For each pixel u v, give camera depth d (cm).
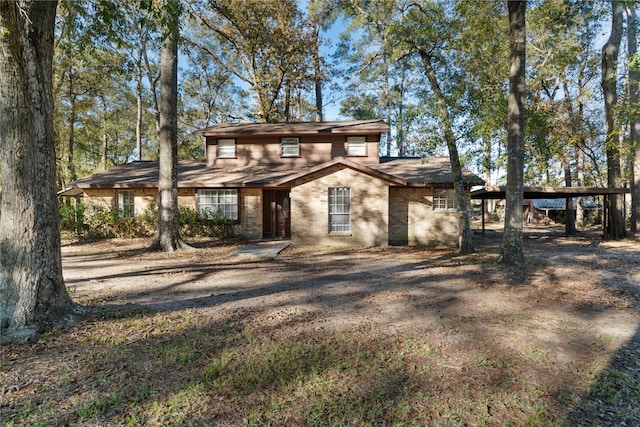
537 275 820
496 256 1102
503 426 268
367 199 1374
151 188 1641
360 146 1744
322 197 1395
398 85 3088
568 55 1413
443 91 1210
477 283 749
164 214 1224
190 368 354
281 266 966
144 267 951
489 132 1205
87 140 2878
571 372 354
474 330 471
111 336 433
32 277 436
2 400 292
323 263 1015
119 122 3262
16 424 262
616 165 1645
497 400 303
